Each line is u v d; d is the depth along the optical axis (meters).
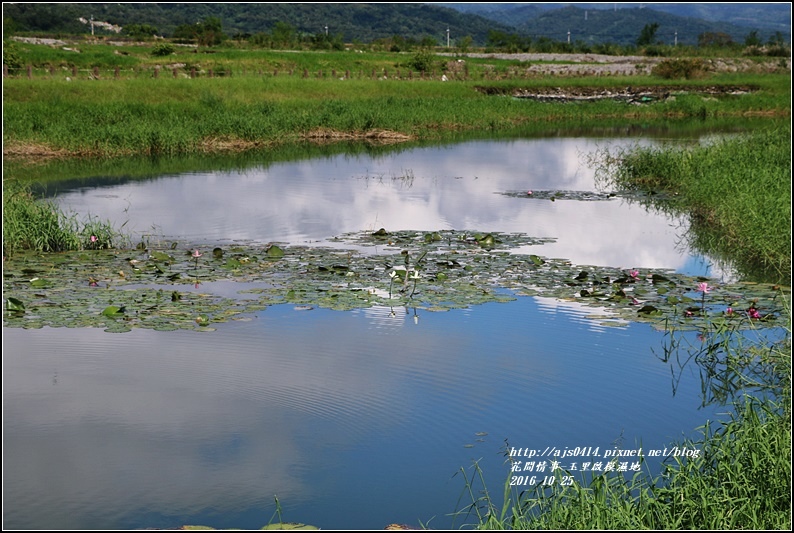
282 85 32.34
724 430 5.70
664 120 33.44
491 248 11.30
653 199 15.65
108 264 10.14
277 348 7.30
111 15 171.00
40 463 5.25
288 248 11.14
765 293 9.02
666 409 6.25
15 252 10.78
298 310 8.41
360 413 6.01
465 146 24.47
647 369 6.97
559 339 7.62
